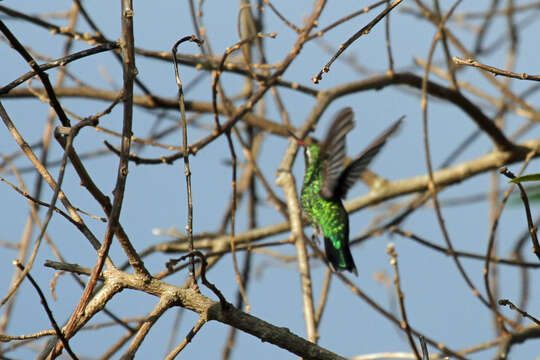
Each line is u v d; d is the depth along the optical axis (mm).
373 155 8969
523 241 10734
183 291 5855
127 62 5383
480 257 10219
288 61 9875
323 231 9672
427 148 9055
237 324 5828
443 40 11070
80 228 5797
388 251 6754
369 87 11102
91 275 5438
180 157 9312
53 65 5598
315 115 10477
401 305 6875
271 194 11125
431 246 10219
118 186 5359
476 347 9617
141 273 5801
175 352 5812
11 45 5488
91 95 12242
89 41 10531
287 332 5875
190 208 5883
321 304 9562
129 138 5387
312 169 10047
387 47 11117
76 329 5574
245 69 11367
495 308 8844
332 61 6176
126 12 5406
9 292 4695
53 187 5777
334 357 5844
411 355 9211
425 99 9148
